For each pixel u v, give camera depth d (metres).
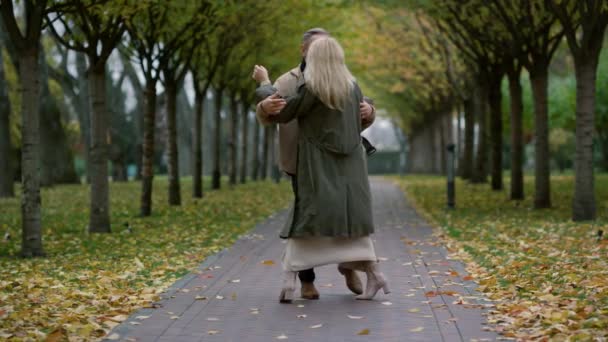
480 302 6.07
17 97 33.38
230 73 26.53
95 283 7.06
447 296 6.40
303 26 22.34
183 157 57.56
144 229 13.22
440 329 5.24
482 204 18.53
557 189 25.22
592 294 6.00
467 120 30.56
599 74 39.25
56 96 41.41
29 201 9.86
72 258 9.49
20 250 10.58
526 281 6.82
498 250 9.41
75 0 10.68
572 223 12.93
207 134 55.81
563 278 6.86
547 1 13.12
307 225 5.88
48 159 30.42
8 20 9.45
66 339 4.95
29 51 9.67
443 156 43.84
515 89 19.38
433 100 40.28
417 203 19.56
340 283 7.20
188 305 6.14
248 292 6.74
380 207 18.41
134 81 34.38
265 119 5.94
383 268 8.14
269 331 5.27
